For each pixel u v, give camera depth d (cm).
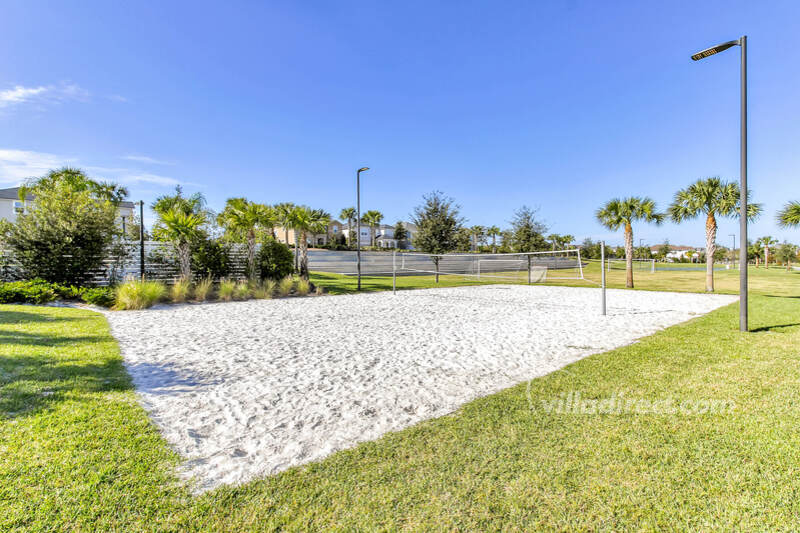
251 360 532
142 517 201
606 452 271
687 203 1723
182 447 282
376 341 668
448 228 2191
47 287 1049
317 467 254
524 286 2138
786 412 341
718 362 517
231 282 1402
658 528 195
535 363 528
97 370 450
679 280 2572
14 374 414
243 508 211
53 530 189
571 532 193
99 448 270
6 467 240
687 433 301
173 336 682
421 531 194
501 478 240
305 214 1653
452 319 921
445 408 363
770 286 1992
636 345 621
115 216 1300
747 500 216
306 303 1227
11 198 2548
